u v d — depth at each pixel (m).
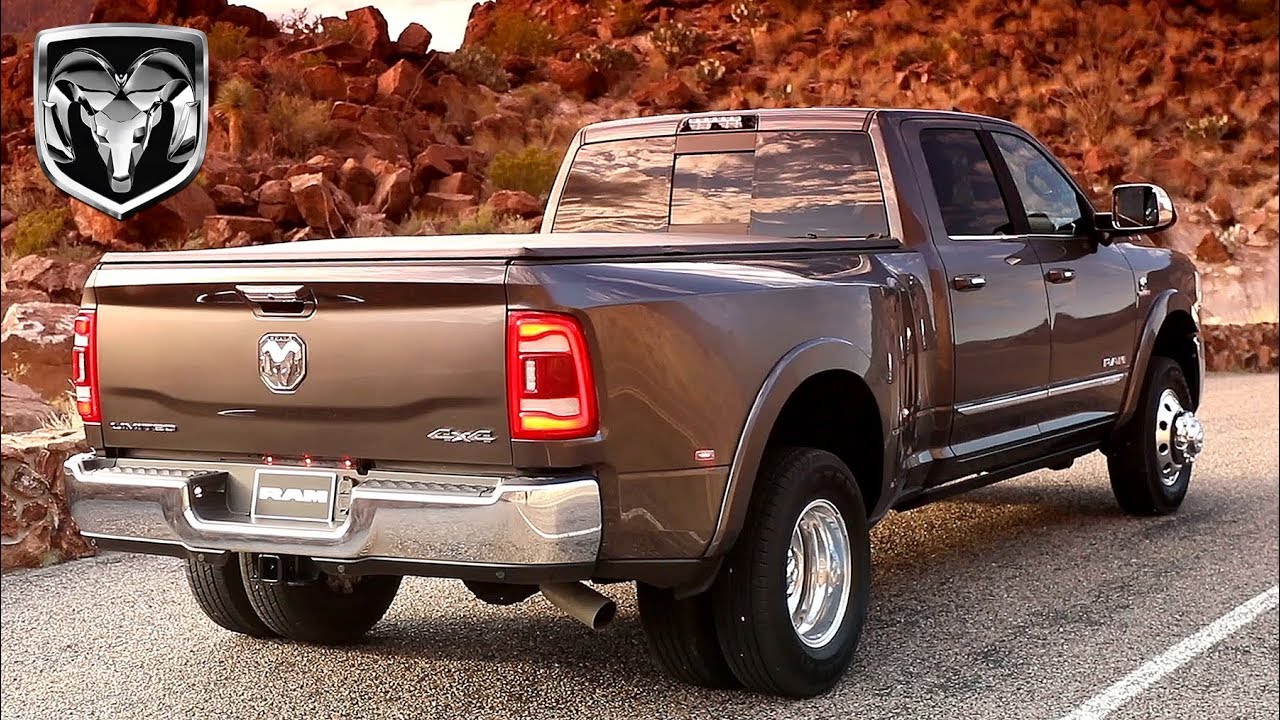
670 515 4.18
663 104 29.39
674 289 4.23
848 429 5.23
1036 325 6.30
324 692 4.92
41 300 15.60
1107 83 34.75
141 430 4.48
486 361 3.91
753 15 35.59
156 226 17.89
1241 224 28.73
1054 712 4.66
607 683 4.99
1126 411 7.35
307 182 18.47
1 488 6.83
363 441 4.10
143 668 5.22
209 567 5.30
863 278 5.10
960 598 6.17
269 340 4.20
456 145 22.97
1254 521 7.80
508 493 3.86
